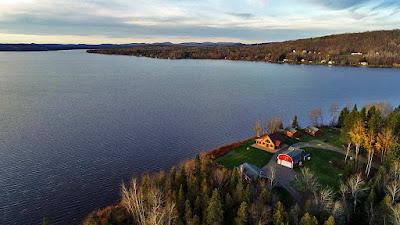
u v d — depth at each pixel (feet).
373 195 242.17
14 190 310.24
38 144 426.92
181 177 273.75
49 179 332.19
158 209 227.20
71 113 587.68
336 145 383.24
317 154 355.97
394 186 233.96
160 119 556.10
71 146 421.59
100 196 302.04
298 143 388.57
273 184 288.10
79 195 303.48
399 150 290.76
